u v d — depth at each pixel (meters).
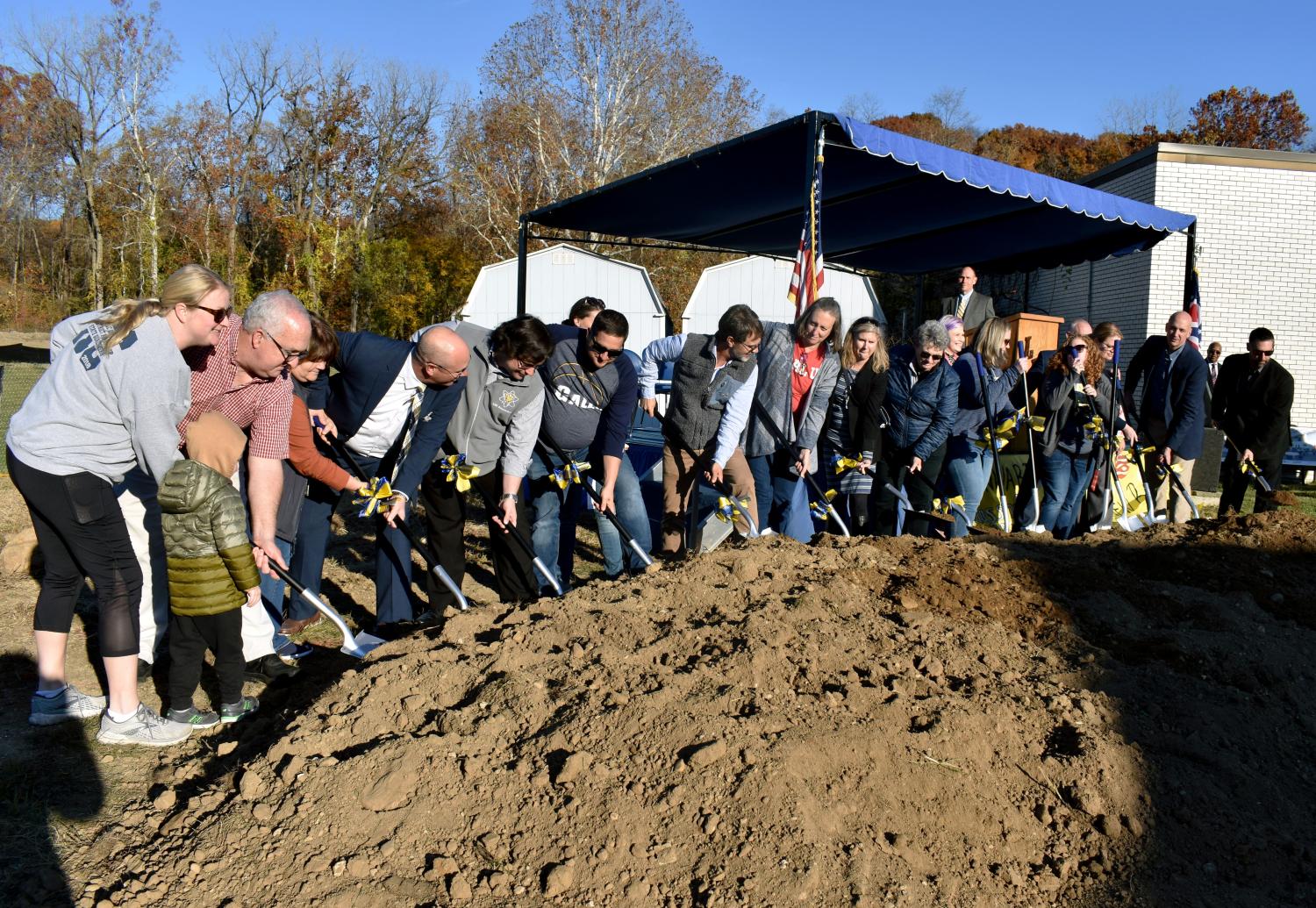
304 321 3.46
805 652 3.20
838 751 2.64
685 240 10.52
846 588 3.86
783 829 2.39
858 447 5.91
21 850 2.63
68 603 3.47
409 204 37.97
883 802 2.54
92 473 3.15
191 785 3.02
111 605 3.28
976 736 2.79
